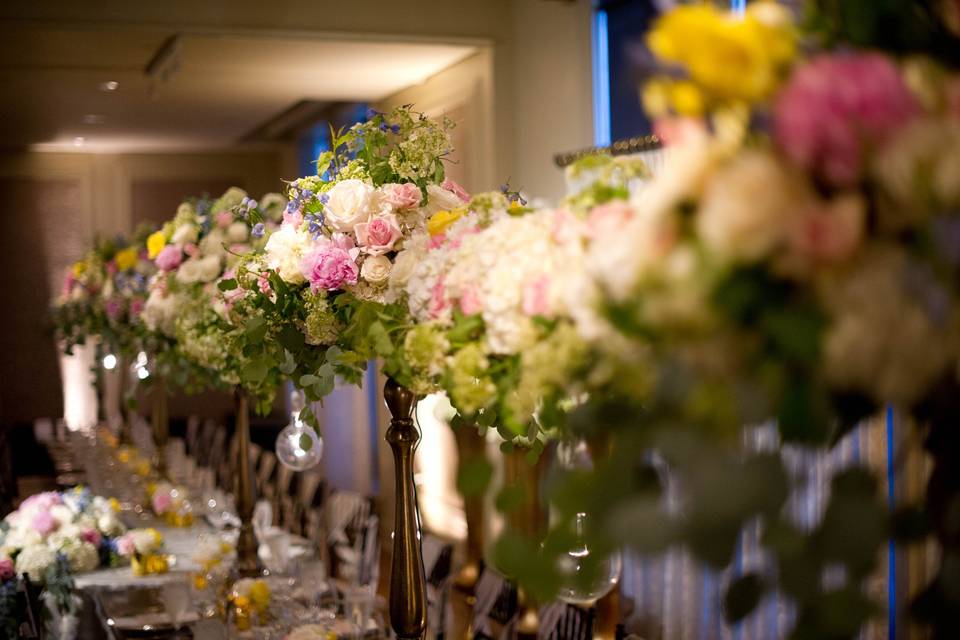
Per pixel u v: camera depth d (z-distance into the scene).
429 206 2.63
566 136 6.36
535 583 1.16
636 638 3.70
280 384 3.11
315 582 4.21
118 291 6.62
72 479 7.79
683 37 1.02
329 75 7.59
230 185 13.11
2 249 12.55
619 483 1.11
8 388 12.58
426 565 4.79
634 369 1.19
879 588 3.64
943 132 0.96
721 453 1.04
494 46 6.81
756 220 0.98
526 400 1.65
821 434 1.04
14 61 6.95
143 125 10.38
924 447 1.10
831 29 1.07
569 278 1.45
